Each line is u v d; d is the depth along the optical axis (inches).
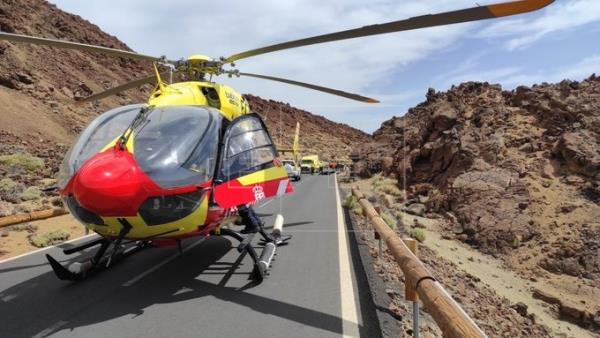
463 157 944.3
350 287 247.3
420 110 1834.4
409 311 222.2
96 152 208.7
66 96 1941.4
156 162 207.2
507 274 585.0
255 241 381.1
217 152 237.5
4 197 580.1
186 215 217.3
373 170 1510.8
